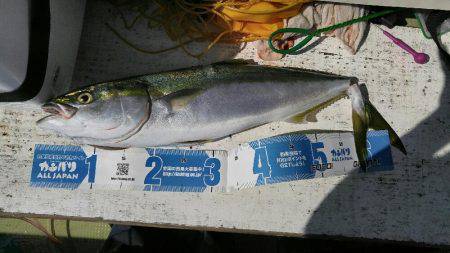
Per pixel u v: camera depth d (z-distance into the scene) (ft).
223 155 2.20
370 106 2.22
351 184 2.20
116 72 2.29
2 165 2.15
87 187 2.15
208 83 2.04
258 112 2.10
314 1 2.18
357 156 2.20
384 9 2.34
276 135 2.23
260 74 2.10
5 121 2.19
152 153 2.19
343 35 2.28
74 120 1.93
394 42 2.34
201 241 2.71
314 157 2.19
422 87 2.31
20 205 2.12
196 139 2.09
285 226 2.15
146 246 2.64
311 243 2.72
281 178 2.17
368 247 2.64
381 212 2.18
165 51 2.31
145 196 2.16
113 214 2.14
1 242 2.86
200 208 2.15
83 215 2.13
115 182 2.15
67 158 2.16
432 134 2.26
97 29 2.32
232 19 2.18
